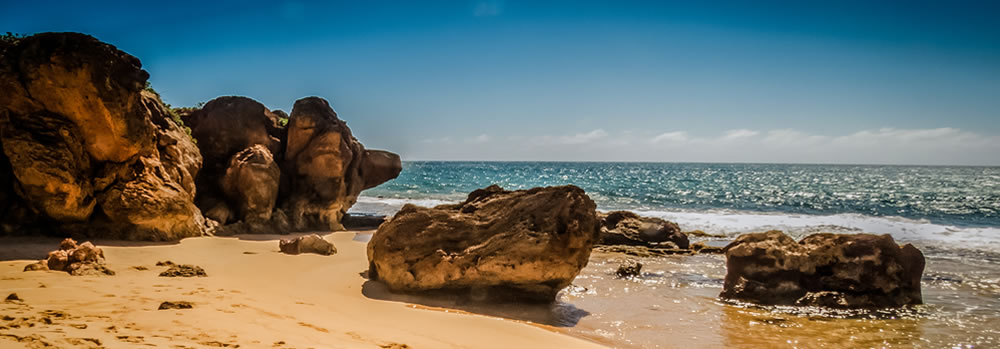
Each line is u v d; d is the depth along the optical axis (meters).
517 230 10.22
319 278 10.93
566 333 8.62
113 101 13.73
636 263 13.86
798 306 10.66
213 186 18.94
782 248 11.54
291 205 19.62
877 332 9.12
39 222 13.95
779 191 55.44
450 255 10.16
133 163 14.76
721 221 26.83
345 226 21.83
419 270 10.15
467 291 10.24
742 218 28.11
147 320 6.66
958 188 60.66
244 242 15.29
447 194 46.50
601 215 20.23
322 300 9.03
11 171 13.72
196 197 18.45
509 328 8.16
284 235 18.03
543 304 10.32
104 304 7.31
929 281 12.91
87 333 5.86
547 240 9.93
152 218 14.38
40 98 13.40
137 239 14.34
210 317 7.09
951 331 9.23
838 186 65.62
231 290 9.02
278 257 12.98
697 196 46.75
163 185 15.05
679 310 10.27
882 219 27.69
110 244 13.46
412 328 7.75
